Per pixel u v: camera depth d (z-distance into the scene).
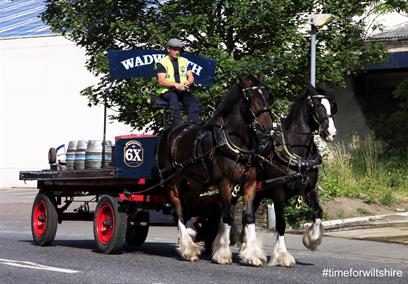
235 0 17.44
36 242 14.18
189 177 11.77
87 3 18.20
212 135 11.20
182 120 12.48
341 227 16.47
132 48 18.50
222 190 11.11
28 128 34.44
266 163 11.34
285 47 17.75
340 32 18.66
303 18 18.42
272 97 11.07
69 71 33.38
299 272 10.49
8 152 34.91
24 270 10.73
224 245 11.41
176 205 12.10
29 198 29.16
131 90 17.44
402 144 21.83
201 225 12.75
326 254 13.01
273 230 16.67
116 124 32.12
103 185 13.04
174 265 11.23
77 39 19.23
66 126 33.44
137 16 18.19
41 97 34.06
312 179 11.37
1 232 17.48
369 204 18.45
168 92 12.67
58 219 14.16
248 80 10.98
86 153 13.49
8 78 34.84
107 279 9.87
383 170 20.20
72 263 11.51
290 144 11.33
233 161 10.95
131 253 12.91
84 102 33.00
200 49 17.75
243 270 10.67
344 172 19.66
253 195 11.17
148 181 12.74
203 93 16.61
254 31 17.77
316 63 17.61
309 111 11.41
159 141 12.45
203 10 17.69
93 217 13.95
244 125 10.95
